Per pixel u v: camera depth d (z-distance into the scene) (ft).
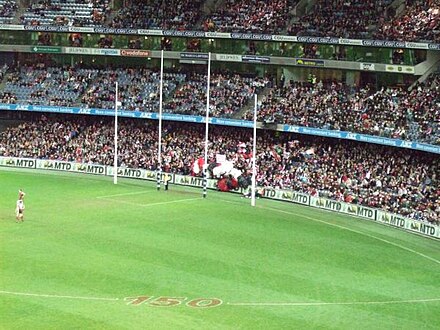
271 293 173.88
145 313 155.84
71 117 408.26
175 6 409.08
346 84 359.66
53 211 266.57
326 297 172.35
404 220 258.78
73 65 424.87
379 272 196.95
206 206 288.30
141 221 253.44
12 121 418.31
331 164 321.52
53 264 192.85
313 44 358.02
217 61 391.45
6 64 431.02
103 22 412.77
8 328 144.36
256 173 328.29
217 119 361.51
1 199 287.69
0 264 190.90
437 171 285.23
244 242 226.99
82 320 150.30
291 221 264.93
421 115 307.17
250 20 385.50
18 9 427.33
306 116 340.39
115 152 337.11
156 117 376.48
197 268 194.08
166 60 408.26
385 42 328.70
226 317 155.02
